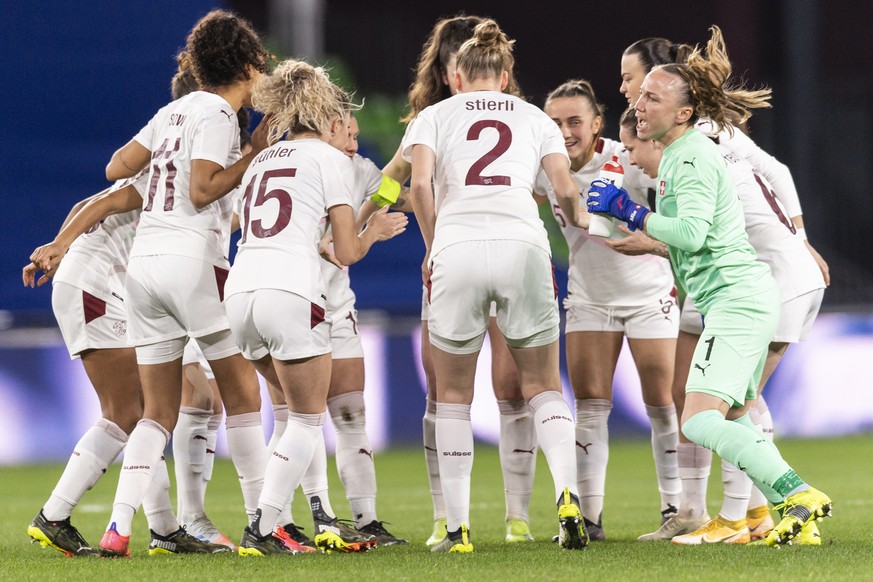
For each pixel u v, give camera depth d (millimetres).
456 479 16812
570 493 16172
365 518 19484
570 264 20656
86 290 18203
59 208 54344
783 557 15469
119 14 57625
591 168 20484
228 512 26719
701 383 16406
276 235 16531
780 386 50250
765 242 18875
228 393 17938
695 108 16859
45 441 43812
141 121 57062
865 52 77438
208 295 17312
